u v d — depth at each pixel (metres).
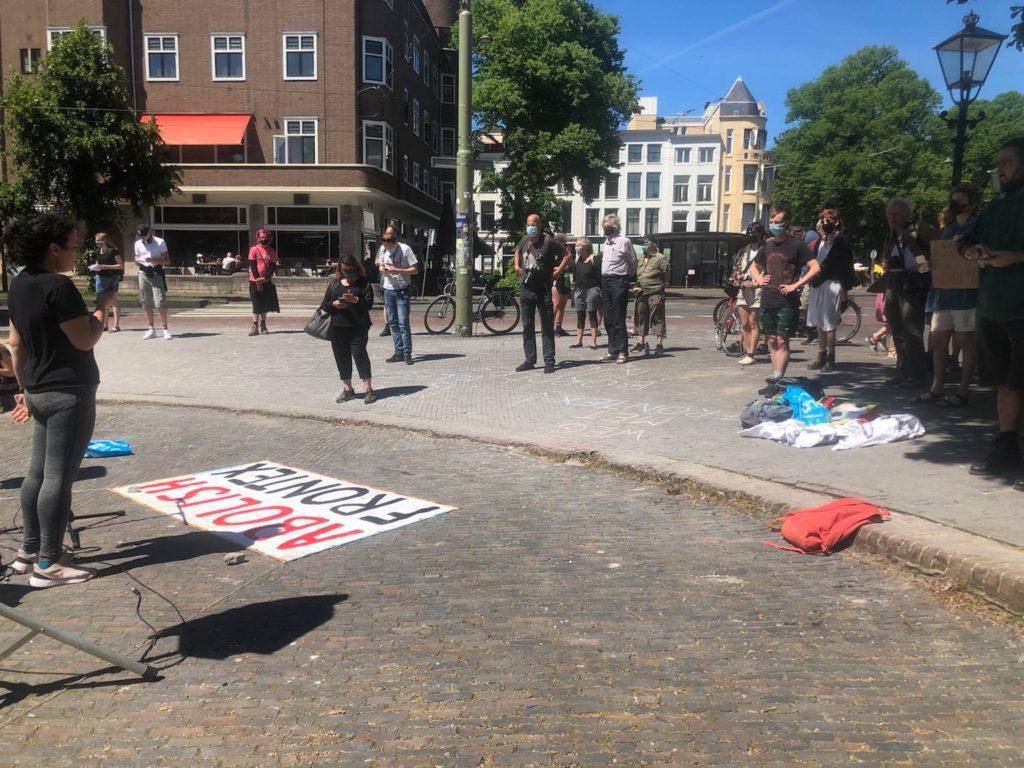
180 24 32.69
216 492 5.75
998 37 9.23
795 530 4.43
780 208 7.80
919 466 5.46
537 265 9.62
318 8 32.47
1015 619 3.44
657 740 2.68
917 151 49.34
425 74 43.38
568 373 9.80
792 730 2.72
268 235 14.09
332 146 33.03
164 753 2.68
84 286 26.27
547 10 33.91
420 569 4.23
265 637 3.49
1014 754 2.57
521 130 34.47
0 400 4.32
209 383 9.95
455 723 2.80
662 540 4.61
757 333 10.21
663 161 72.50
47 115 24.88
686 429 6.97
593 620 3.58
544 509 5.23
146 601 3.90
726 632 3.44
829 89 52.75
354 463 6.53
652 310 11.17
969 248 4.87
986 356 5.03
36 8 31.70
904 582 3.90
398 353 10.96
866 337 13.87
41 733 2.82
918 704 2.86
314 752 2.66
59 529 4.10
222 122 32.56
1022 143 4.65
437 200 47.50
